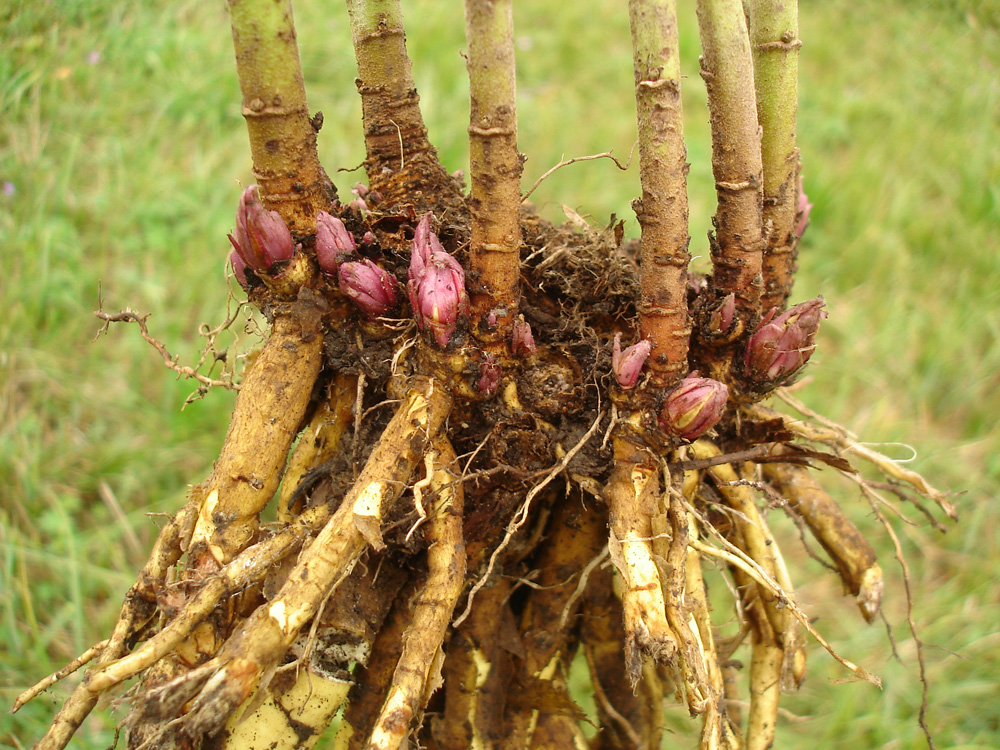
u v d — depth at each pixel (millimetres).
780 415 353
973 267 897
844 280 904
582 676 492
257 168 290
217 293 757
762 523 353
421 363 301
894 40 1272
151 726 269
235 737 299
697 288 330
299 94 284
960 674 551
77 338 707
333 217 297
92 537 573
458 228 326
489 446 320
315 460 329
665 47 271
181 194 831
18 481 586
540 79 1172
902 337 821
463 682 337
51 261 736
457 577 298
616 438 303
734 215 298
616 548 293
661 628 279
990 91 1071
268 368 300
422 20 1114
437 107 973
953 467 702
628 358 292
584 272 341
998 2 1263
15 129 795
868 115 1121
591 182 938
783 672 341
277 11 273
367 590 318
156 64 932
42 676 481
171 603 285
